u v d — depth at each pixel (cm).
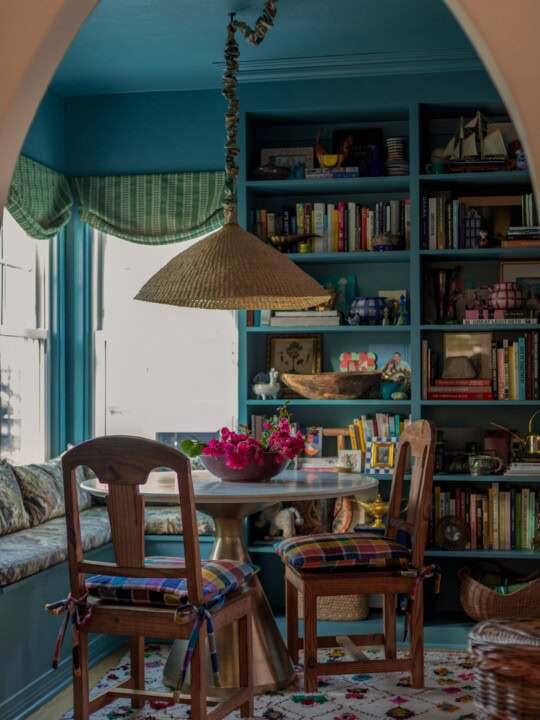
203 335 500
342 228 466
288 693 347
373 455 455
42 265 486
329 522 459
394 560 337
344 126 484
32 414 471
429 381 451
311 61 442
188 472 263
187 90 488
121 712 327
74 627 283
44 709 332
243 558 362
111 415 505
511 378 448
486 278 471
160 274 330
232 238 334
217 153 485
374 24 397
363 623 437
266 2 366
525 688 214
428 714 322
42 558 340
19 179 433
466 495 445
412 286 446
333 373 446
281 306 376
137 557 273
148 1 366
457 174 441
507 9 151
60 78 464
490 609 408
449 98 441
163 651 418
